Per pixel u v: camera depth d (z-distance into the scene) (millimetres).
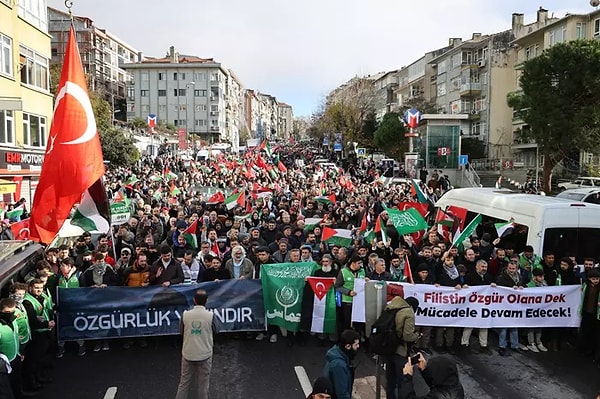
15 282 6965
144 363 8203
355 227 14992
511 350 8969
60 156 8484
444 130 43219
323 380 4406
